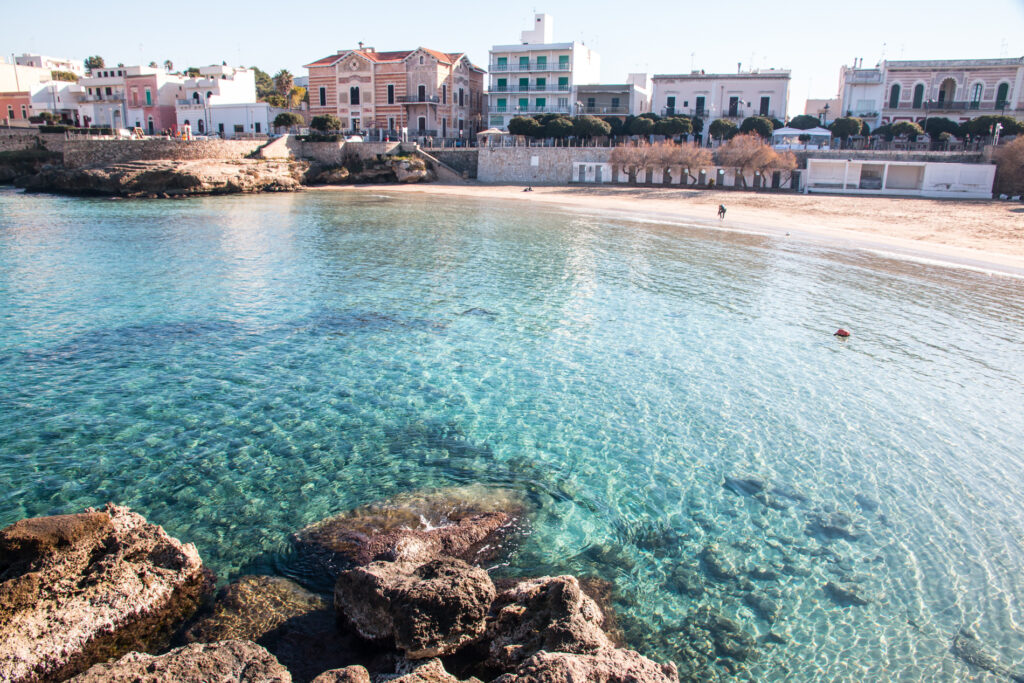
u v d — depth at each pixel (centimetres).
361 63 8238
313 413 1568
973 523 1179
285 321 2259
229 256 3359
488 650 816
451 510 1151
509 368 1878
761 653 879
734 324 2327
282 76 11531
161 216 4891
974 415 1612
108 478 1259
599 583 997
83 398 1612
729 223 4797
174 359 1888
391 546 1011
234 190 6688
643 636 902
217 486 1241
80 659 797
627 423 1558
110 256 3284
